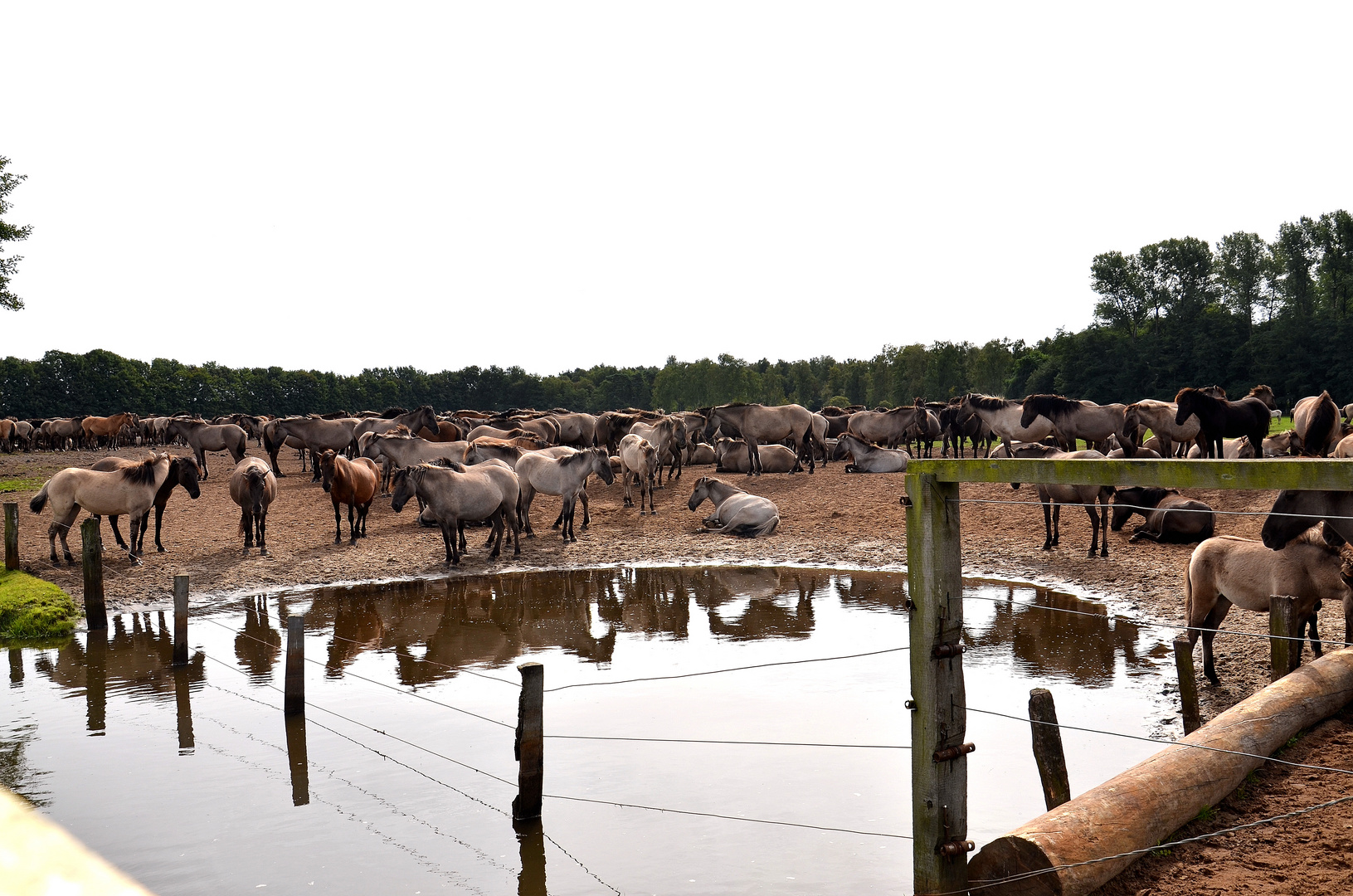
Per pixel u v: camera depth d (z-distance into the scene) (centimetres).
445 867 597
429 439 3391
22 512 2398
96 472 1775
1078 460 381
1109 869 446
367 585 1647
